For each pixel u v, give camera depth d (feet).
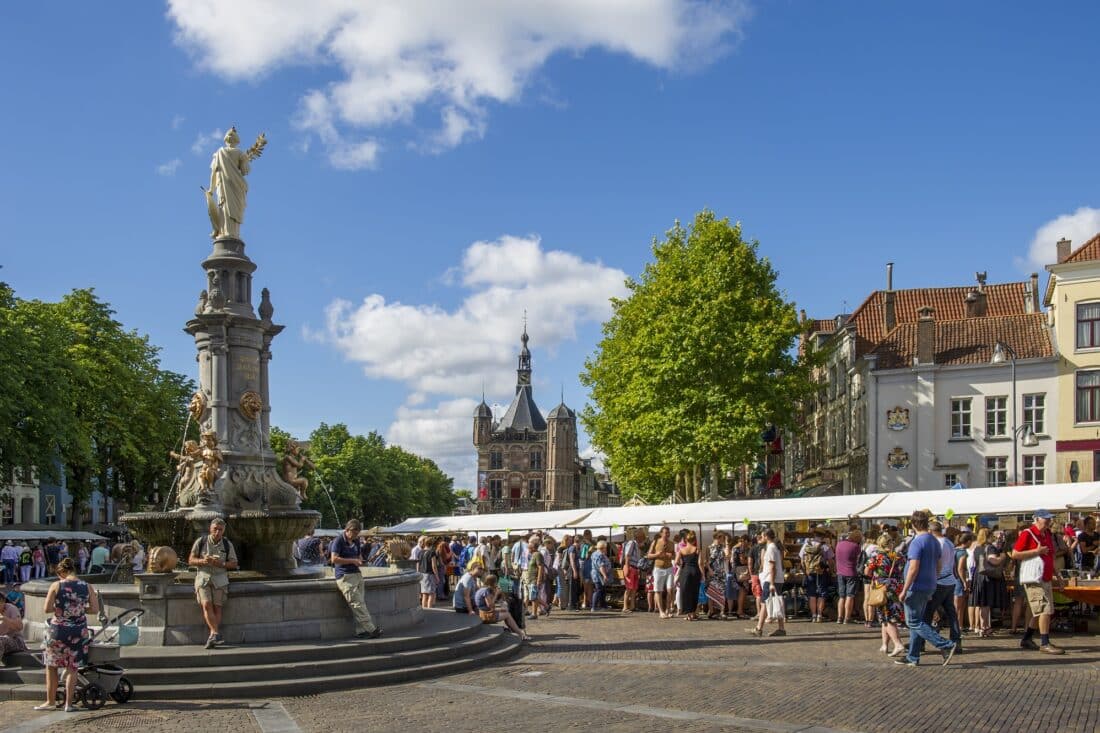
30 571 125.90
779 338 146.41
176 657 48.01
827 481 188.55
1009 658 51.67
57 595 43.01
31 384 146.72
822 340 195.52
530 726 37.93
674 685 46.75
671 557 83.87
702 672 50.70
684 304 151.64
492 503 613.11
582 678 49.90
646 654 58.70
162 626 52.06
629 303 167.94
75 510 183.11
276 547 69.51
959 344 156.25
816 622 76.28
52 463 154.92
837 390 185.16
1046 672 47.06
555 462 604.90
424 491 468.75
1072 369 143.23
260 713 42.01
